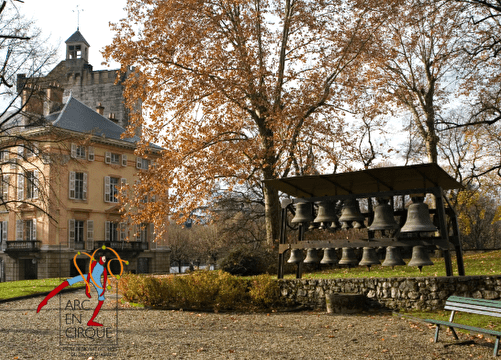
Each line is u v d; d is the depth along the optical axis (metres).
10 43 22.00
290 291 12.27
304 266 18.73
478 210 39.81
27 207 38.78
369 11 19.66
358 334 8.34
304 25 19.75
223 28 19.67
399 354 6.83
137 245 44.81
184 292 12.22
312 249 11.88
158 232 19.70
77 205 40.25
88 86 53.97
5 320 10.72
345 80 20.28
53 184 37.69
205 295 12.05
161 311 11.77
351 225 11.09
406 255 11.26
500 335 6.52
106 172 43.22
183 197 18.73
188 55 18.53
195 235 62.97
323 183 11.16
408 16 21.33
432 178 10.39
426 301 10.68
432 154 25.78
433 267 16.34
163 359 6.66
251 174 20.27
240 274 17.91
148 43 18.42
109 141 43.03
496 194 32.88
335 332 8.58
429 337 7.94
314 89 19.30
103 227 42.75
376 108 23.20
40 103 24.98
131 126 19.89
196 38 18.19
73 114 43.03
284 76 19.61
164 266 48.22
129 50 18.09
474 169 31.66
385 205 10.34
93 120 45.09
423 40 26.84
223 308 11.91
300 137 20.22
